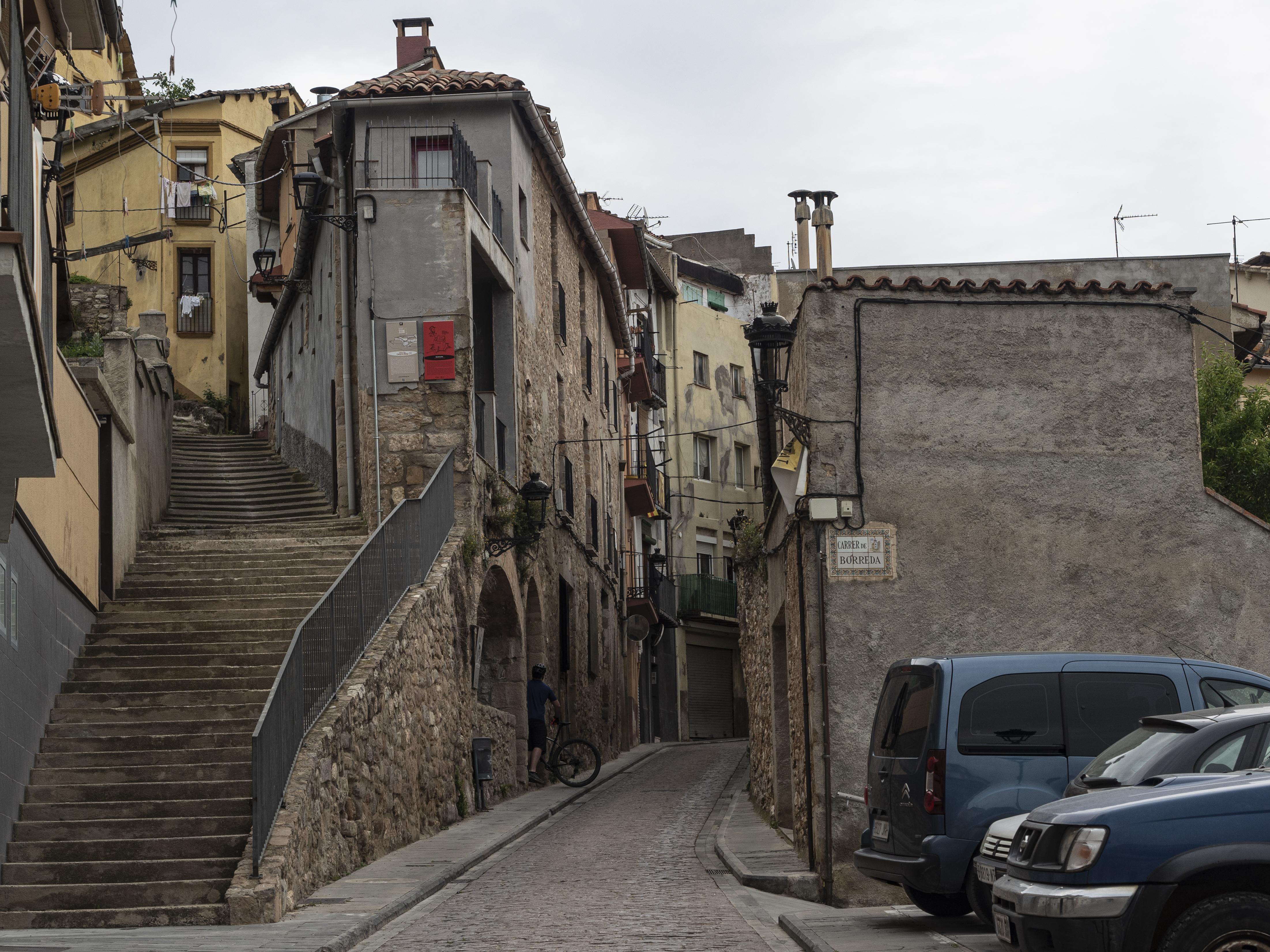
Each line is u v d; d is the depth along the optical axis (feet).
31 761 39.78
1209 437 70.69
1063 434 39.83
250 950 27.20
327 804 39.09
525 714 73.36
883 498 39.11
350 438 67.67
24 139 27.53
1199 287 76.07
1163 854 21.16
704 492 160.97
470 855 44.80
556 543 85.46
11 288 22.13
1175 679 30.63
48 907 33.09
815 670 38.73
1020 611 38.93
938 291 40.09
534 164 83.20
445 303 65.62
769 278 175.22
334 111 72.02
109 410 53.78
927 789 30.04
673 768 90.43
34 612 41.37
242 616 52.39
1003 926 22.98
